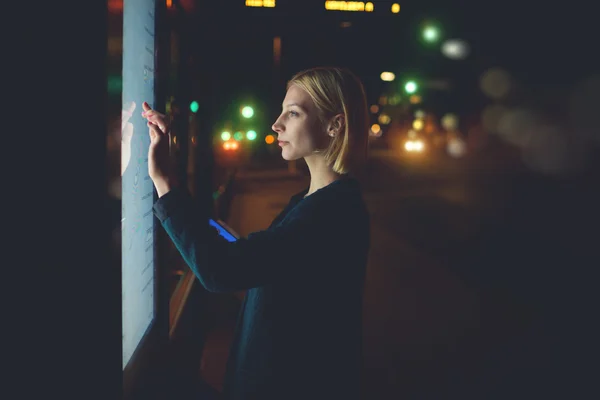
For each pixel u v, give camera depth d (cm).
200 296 327
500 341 467
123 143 131
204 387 304
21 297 95
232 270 124
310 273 132
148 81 162
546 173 2291
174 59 215
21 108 92
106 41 95
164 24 177
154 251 183
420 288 617
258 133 1455
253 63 1566
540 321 516
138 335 158
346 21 1084
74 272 96
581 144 4303
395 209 1246
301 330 134
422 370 409
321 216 133
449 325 503
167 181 137
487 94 4209
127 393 141
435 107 3972
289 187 1591
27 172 93
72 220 95
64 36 92
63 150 94
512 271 705
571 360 429
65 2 92
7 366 96
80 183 95
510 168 2531
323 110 144
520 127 4722
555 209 1307
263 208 1157
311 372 136
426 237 926
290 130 147
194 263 127
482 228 1026
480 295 595
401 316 524
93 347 98
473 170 2391
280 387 135
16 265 94
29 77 92
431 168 2452
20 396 97
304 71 148
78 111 93
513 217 1173
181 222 130
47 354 97
